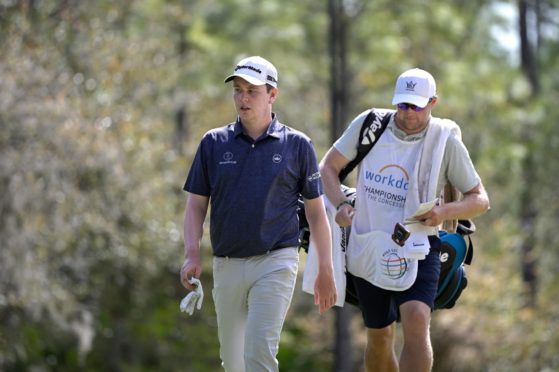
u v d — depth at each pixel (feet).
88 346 241.76
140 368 278.87
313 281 75.56
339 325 276.82
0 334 211.82
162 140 262.88
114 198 223.30
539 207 303.48
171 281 291.17
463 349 260.01
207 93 300.20
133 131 231.91
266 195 69.21
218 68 285.64
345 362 275.59
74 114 198.29
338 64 270.46
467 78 275.80
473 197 72.28
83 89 215.92
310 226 71.36
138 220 239.09
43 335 235.20
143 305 281.13
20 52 195.42
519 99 305.32
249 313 70.03
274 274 69.82
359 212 74.74
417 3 269.64
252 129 70.08
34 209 187.42
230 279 70.85
